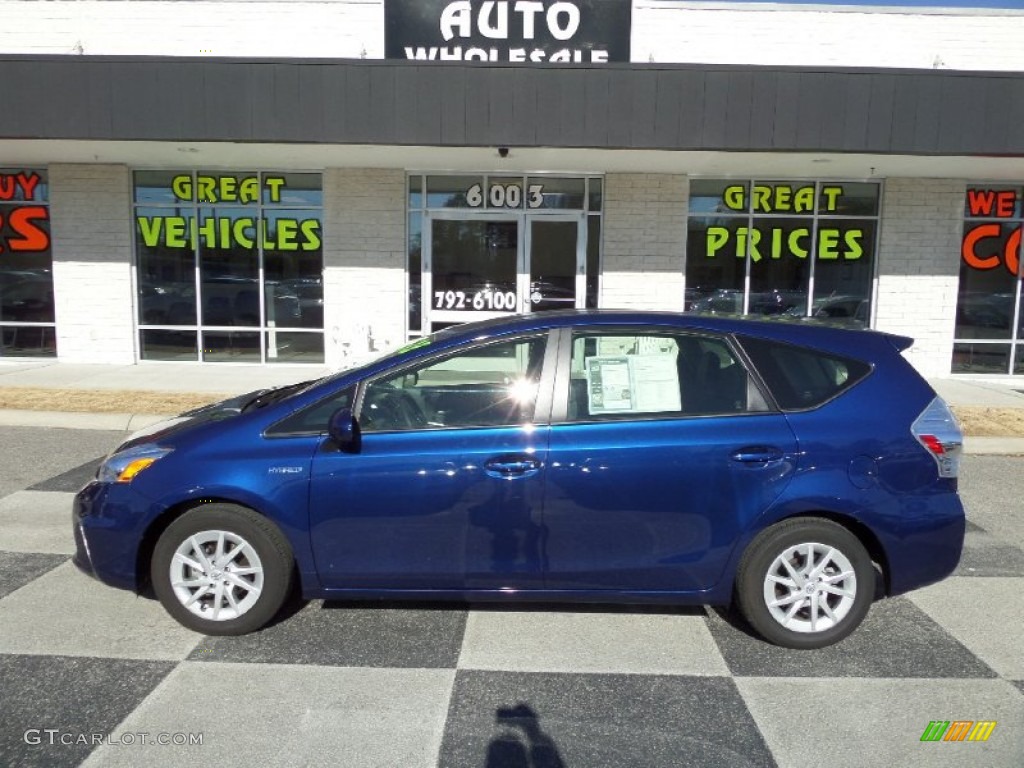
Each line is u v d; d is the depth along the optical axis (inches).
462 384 153.0
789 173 455.2
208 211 471.2
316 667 143.3
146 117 367.9
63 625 158.9
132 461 155.3
